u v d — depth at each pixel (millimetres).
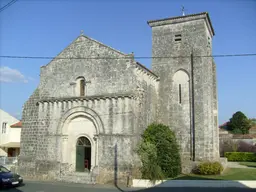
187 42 35625
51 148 31641
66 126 31891
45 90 33781
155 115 34531
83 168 30578
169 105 35062
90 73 31375
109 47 30812
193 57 34812
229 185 25547
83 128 31078
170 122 34625
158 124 31219
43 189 24719
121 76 29562
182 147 33531
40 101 33281
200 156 32344
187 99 34375
